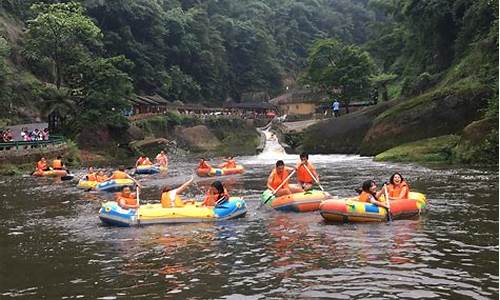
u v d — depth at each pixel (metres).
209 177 23.09
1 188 20.69
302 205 12.79
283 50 101.38
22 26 51.72
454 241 9.26
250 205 14.14
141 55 65.25
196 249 9.30
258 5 103.62
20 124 42.72
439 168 22.06
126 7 64.00
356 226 10.77
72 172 28.70
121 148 45.09
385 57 61.09
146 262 8.56
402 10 45.44
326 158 32.28
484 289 6.79
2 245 10.29
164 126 58.12
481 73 29.61
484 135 23.53
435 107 29.45
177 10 76.00
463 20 36.75
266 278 7.48
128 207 12.12
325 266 7.95
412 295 6.62
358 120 35.31
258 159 35.28
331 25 111.94
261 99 85.62
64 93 42.72
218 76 82.44
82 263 8.67
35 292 7.27
